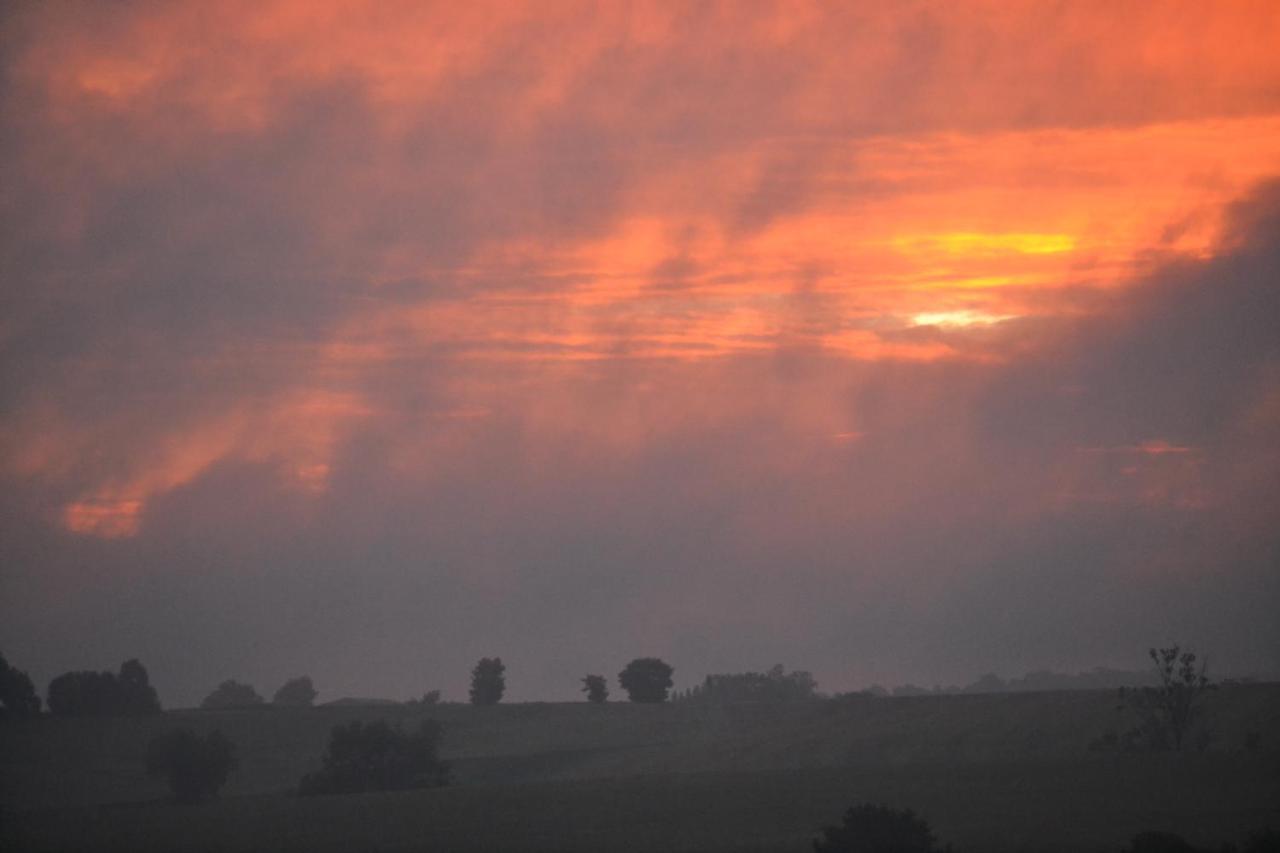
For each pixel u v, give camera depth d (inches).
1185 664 6525.6
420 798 5388.8
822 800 4955.7
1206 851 3250.5
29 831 4918.8
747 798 5064.0
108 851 4387.3
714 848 4052.7
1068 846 3732.8
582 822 4724.4
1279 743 6397.6
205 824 4965.6
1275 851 3287.4
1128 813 4355.3
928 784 5177.2
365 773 6584.6
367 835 4589.1
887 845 3346.5
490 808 5064.0
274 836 4633.4
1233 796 4591.5
